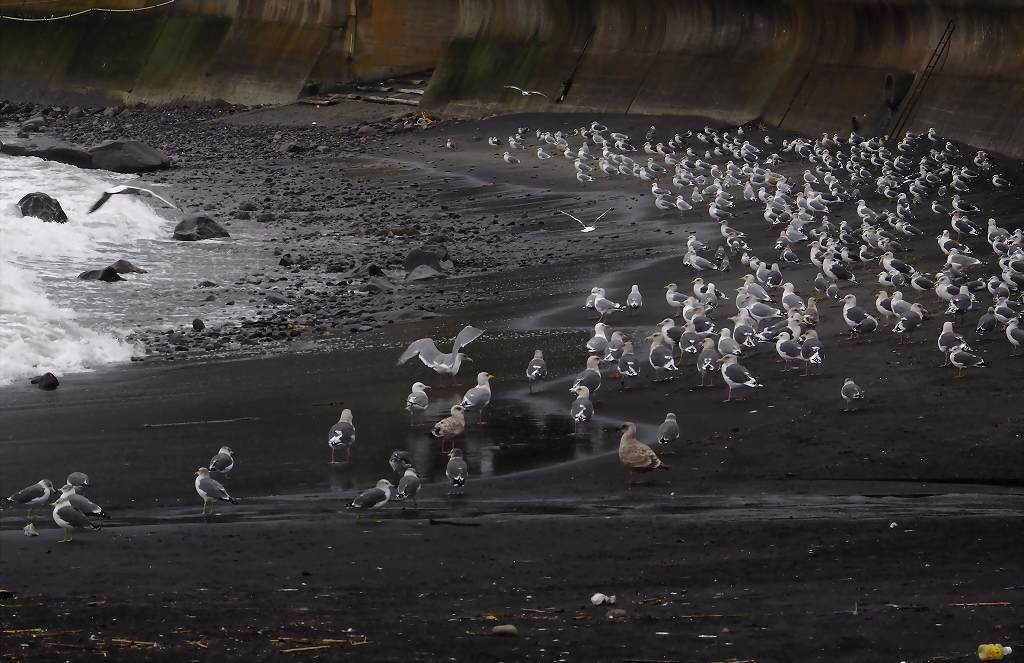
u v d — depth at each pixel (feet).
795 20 203.51
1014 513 55.47
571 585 48.24
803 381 76.48
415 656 39.75
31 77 303.68
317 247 136.67
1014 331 78.84
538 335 93.56
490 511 58.39
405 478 59.16
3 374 85.87
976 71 169.68
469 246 134.10
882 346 82.84
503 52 247.09
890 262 99.40
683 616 43.70
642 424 71.10
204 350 94.12
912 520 54.60
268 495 61.36
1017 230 113.91
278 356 91.04
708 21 218.18
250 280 120.06
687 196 159.43
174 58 288.92
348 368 86.48
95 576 49.32
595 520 56.29
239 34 283.59
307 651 40.16
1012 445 64.39
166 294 113.60
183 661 39.11
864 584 47.03
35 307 95.66
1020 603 43.86
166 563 51.03
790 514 56.44
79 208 151.33
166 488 62.49
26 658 39.22
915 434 66.64
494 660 39.40
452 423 68.44
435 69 257.34
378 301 109.70
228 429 72.79
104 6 305.94
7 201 155.12
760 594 46.32
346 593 47.34
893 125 178.50
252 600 46.37
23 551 52.42
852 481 61.57
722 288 105.70
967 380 74.38
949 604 43.93
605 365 82.99
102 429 73.15
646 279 111.86
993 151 159.12
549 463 65.36
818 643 40.40
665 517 56.59
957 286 91.20
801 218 127.13
